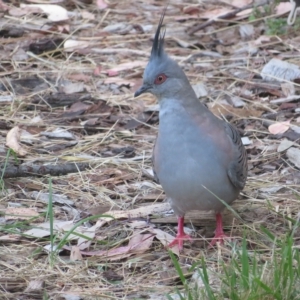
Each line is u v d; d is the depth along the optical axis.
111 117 13.17
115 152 12.05
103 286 8.70
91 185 11.11
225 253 9.31
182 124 9.27
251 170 11.51
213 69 14.87
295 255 8.45
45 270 9.00
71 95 13.84
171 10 17.62
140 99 13.79
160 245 9.70
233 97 13.79
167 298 8.10
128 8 17.69
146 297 8.43
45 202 10.67
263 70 14.45
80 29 16.52
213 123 9.38
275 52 15.39
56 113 13.34
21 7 17.08
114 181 11.24
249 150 12.03
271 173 11.41
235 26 16.58
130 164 11.70
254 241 9.55
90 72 14.78
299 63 14.96
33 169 11.28
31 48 15.49
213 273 8.62
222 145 9.28
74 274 8.91
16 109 13.32
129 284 8.73
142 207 10.52
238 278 8.43
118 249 9.50
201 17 17.12
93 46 15.78
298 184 11.05
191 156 9.18
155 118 13.12
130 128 12.84
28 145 12.22
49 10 16.97
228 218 10.30
